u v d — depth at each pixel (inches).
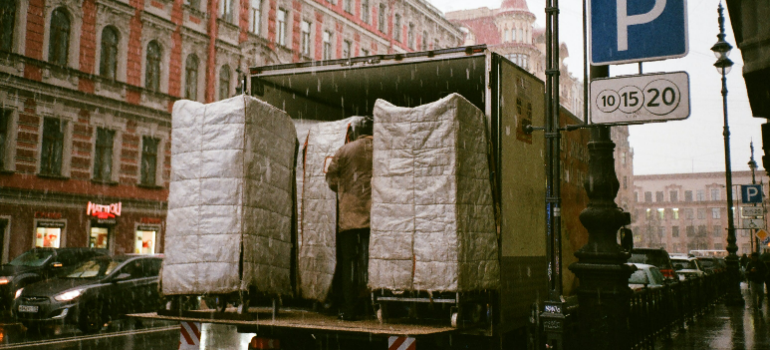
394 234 230.1
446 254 222.8
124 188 1098.7
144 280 564.7
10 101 935.0
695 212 4547.2
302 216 278.1
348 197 257.0
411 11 1902.1
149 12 1120.2
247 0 1320.1
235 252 227.5
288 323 237.3
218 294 232.7
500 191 247.9
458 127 230.2
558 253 272.2
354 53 1633.9
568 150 354.0
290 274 258.1
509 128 263.3
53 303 496.4
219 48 1248.2
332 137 283.1
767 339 463.2
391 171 234.5
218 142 235.8
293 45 1429.6
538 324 283.0
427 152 231.0
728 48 888.9
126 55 1090.7
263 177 241.0
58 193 995.9
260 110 242.8
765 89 250.4
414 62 280.1
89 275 543.8
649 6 254.7
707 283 747.4
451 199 225.5
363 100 368.5
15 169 942.4
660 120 249.6
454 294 231.0
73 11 1013.2
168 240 237.1
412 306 240.8
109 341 456.8
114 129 1079.6
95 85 1044.5
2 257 925.8
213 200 232.5
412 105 370.3
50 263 714.8
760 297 788.6
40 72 970.7
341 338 253.4
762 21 227.3
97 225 1053.8
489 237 236.2
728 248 862.5
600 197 271.9
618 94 256.5
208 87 1226.6
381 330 218.1
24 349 413.7
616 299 262.4
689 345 429.1
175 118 244.8
